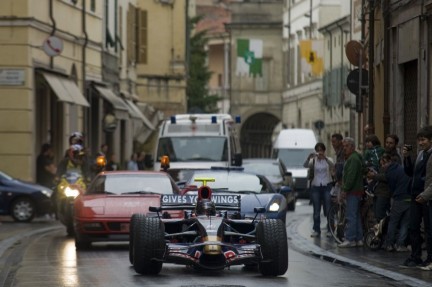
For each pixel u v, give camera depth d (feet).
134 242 135.23
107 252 175.01
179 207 140.26
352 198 182.70
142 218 135.44
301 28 655.35
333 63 539.70
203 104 647.97
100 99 358.84
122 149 411.13
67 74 307.58
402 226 170.91
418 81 204.64
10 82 273.75
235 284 125.29
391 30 229.04
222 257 131.13
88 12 337.93
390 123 231.71
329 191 212.23
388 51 232.12
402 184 169.48
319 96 599.16
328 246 187.21
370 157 184.03
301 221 264.11
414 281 131.95
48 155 279.49
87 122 340.18
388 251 172.86
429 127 147.13
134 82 442.09
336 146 200.13
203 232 132.87
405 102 223.30
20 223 254.88
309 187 216.33
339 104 526.98
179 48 500.33
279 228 133.90
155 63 499.51
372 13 255.70
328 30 543.80
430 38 197.77
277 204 179.52
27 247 185.47
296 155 417.69
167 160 237.04
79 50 327.06
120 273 138.62
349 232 183.01
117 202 181.57
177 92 501.15
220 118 287.28
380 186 174.91
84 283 127.95
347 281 131.13
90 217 178.60
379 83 251.39
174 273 138.10
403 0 214.90
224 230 135.64
